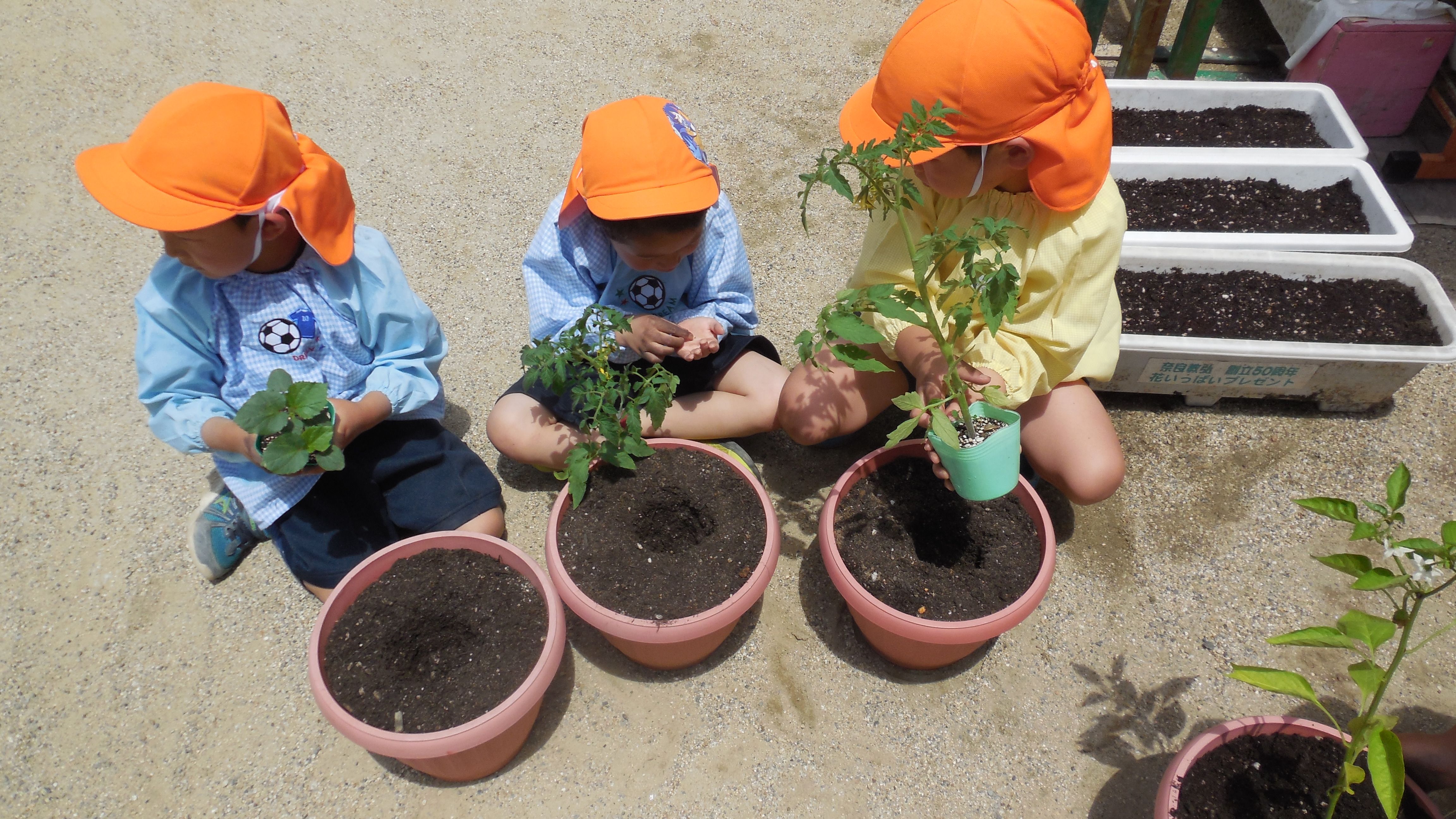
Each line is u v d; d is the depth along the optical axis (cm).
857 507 216
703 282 246
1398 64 338
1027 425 236
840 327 177
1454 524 135
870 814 201
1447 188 338
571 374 228
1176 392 273
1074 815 201
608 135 202
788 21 421
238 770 209
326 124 371
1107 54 405
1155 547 245
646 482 219
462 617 199
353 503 233
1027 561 204
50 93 384
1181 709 215
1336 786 150
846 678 222
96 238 331
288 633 231
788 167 353
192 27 417
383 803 204
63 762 210
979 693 219
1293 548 244
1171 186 308
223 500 243
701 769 208
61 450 269
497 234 330
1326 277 277
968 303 189
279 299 209
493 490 235
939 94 184
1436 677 218
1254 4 418
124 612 235
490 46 409
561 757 210
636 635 194
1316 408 275
